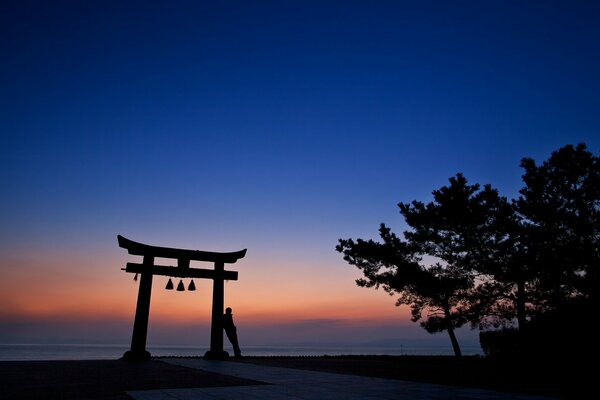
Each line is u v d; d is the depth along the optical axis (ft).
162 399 23.12
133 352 52.03
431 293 65.31
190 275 57.06
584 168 50.37
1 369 39.04
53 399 22.49
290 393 26.27
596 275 42.29
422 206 64.23
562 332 36.45
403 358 72.64
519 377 37.11
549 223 51.47
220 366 46.93
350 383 32.32
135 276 54.34
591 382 32.32
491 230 56.70
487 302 56.75
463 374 40.57
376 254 69.26
